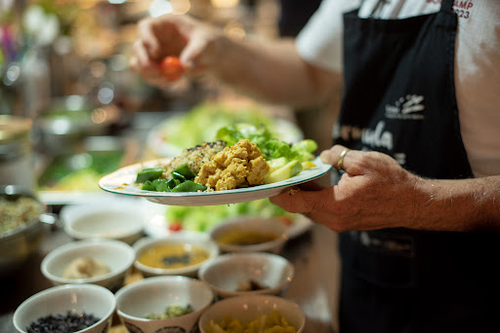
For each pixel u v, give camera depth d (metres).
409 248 1.19
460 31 1.02
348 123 1.32
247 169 0.86
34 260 1.48
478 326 1.15
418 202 0.92
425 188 0.92
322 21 1.56
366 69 1.23
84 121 2.57
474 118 1.04
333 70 1.64
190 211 1.84
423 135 1.12
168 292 1.19
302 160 1.04
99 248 1.37
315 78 1.78
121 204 1.75
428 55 1.09
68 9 2.98
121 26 4.34
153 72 1.56
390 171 0.92
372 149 1.24
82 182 2.15
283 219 1.71
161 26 1.57
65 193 1.96
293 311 1.06
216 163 0.88
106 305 1.08
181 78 1.64
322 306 1.26
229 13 5.70
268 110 3.84
